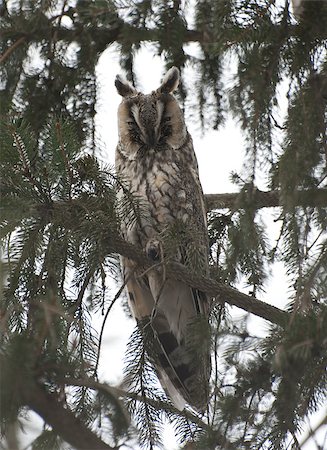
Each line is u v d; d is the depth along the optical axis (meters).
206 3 8.79
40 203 7.79
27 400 6.46
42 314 6.68
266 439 7.09
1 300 7.18
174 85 10.34
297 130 7.19
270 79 7.22
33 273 7.88
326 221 7.03
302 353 6.55
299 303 6.82
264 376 7.11
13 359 6.09
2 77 8.52
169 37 8.02
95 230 7.99
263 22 7.28
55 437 6.70
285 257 7.54
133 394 8.13
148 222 10.80
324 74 7.38
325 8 7.30
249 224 7.20
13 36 8.34
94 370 7.24
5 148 7.71
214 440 7.16
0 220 7.45
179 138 11.48
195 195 11.10
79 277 8.07
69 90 8.95
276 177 7.82
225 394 7.23
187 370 10.09
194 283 8.70
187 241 8.68
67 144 7.85
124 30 7.98
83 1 8.34
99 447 6.74
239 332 7.25
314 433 7.03
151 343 8.41
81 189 8.08
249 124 7.18
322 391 7.07
